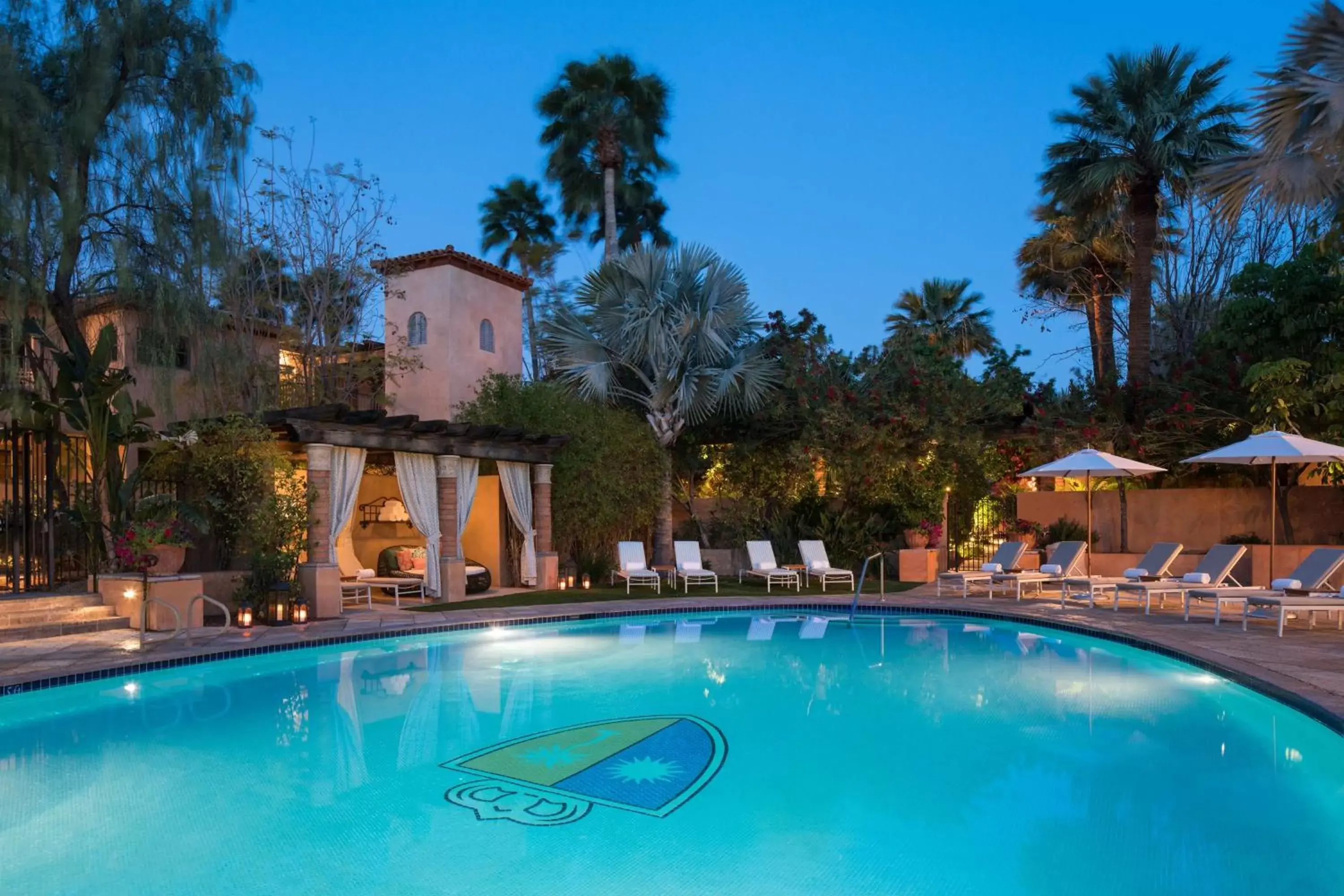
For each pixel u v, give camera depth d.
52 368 12.14
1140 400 16.91
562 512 15.79
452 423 13.53
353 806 4.82
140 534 10.05
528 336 28.67
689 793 5.00
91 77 10.06
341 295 17.59
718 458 18.44
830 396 16.39
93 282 11.03
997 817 4.59
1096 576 15.13
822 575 15.58
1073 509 17.31
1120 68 18.02
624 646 10.15
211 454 11.08
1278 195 9.37
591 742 6.06
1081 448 16.27
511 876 3.89
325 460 11.58
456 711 6.96
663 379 16.20
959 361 18.61
